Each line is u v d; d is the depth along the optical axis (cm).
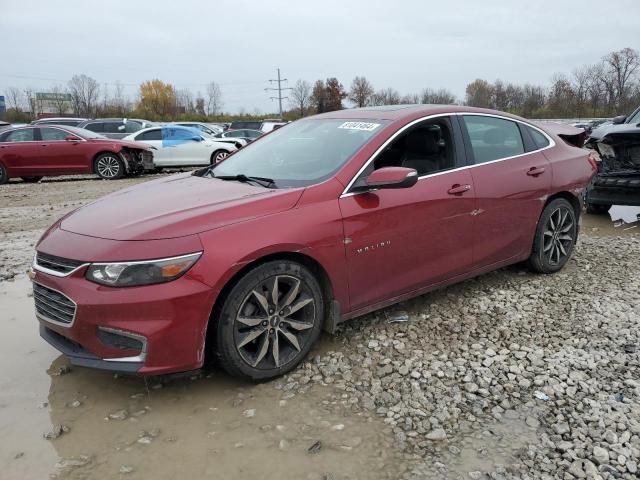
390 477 245
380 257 361
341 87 7425
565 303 436
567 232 511
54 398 313
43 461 258
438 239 394
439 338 377
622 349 357
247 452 263
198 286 288
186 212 312
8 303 466
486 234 430
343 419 288
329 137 402
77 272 290
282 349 331
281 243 311
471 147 426
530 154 474
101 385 327
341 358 350
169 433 278
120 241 290
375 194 358
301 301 330
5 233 724
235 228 303
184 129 1631
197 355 296
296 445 268
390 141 377
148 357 286
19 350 375
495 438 270
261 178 376
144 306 281
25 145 1354
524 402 300
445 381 323
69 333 297
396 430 278
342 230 338
